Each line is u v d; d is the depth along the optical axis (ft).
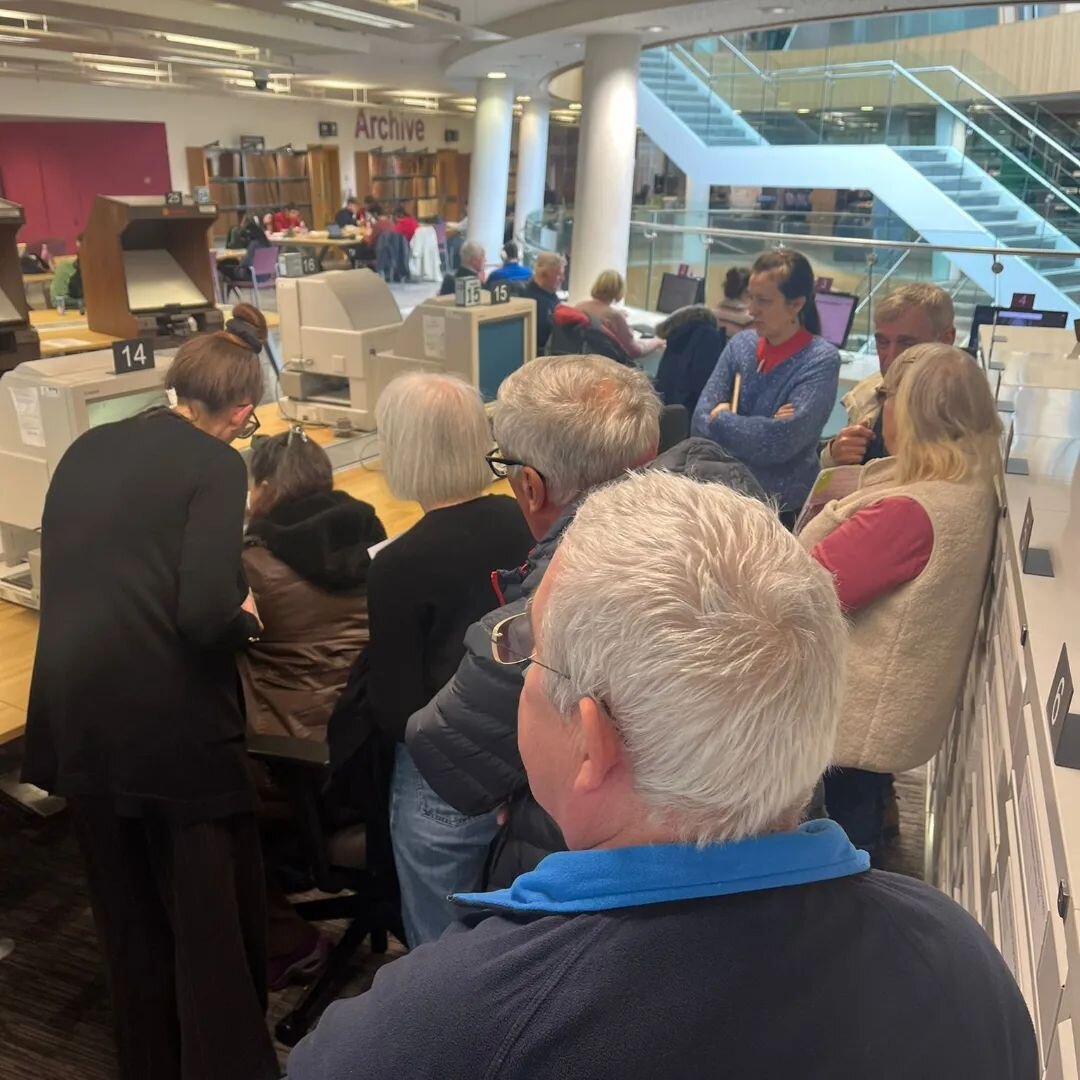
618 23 22.11
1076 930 2.14
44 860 8.12
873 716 5.45
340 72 40.34
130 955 5.45
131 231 13.32
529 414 4.41
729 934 1.81
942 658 5.38
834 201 33.30
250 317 8.95
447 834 5.19
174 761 5.00
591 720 1.89
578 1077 1.74
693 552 1.91
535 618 2.16
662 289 22.36
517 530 5.17
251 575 6.13
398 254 45.75
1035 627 3.43
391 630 5.05
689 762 1.80
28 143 47.29
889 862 7.76
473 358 9.74
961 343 13.00
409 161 67.51
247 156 55.36
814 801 3.45
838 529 5.44
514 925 1.93
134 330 13.05
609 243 24.67
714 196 36.50
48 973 6.94
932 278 19.60
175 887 5.20
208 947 5.24
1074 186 27.96
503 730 3.87
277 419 10.87
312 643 6.23
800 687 1.84
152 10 17.01
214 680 5.10
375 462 10.56
